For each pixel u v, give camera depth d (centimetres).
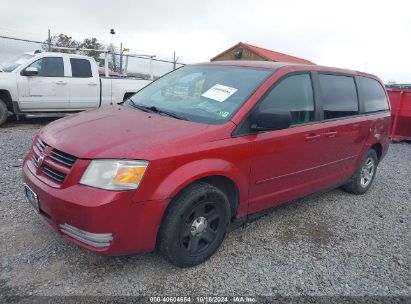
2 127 906
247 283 315
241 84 377
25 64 925
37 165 314
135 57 1672
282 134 376
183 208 298
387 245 413
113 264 322
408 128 1116
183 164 296
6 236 350
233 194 351
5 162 580
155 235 293
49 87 952
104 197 267
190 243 319
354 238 421
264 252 367
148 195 280
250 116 349
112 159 275
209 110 358
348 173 514
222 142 324
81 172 277
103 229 270
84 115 373
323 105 438
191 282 309
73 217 272
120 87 1092
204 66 444
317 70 441
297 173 409
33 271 303
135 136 301
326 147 440
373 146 565
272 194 388
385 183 659
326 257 371
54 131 334
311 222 451
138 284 300
